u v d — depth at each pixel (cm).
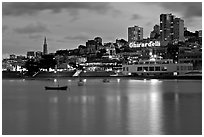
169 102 7194
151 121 4594
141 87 13500
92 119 4809
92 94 9656
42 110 5828
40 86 15100
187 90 11325
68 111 5669
